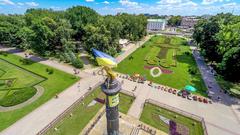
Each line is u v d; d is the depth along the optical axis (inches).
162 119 1354.6
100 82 1940.2
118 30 3075.8
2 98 1574.8
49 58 2706.7
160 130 1234.6
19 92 1659.7
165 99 1646.2
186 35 5615.2
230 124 1326.3
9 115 1348.4
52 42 2773.1
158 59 2844.5
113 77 876.0
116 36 3061.0
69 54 2596.0
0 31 3110.2
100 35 2598.4
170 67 2507.4
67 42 2709.2
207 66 2581.2
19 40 3174.2
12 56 2780.5
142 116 1382.9
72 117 1348.4
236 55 1710.1
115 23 3029.0
